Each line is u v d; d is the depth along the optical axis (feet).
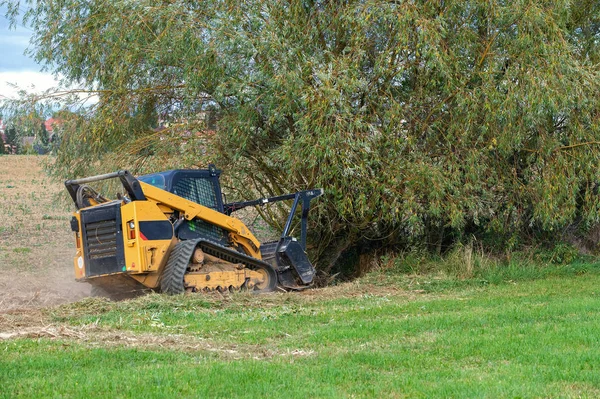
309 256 72.33
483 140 64.13
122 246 47.88
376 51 64.44
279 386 25.05
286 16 62.18
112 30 60.95
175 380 25.43
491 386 25.18
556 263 71.87
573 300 48.39
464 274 64.90
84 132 66.18
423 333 36.22
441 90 63.67
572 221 69.31
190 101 61.67
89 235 49.34
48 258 80.84
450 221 66.85
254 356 30.96
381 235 72.28
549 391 24.63
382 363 29.35
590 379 26.07
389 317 42.34
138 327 37.40
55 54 67.05
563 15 64.28
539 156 65.26
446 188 62.85
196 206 52.13
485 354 30.83
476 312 43.42
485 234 72.79
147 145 65.77
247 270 53.36
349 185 61.41
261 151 67.10
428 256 69.62
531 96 59.93
